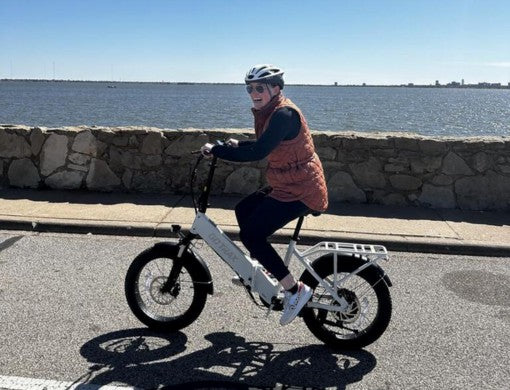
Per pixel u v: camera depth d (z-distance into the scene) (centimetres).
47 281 486
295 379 347
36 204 691
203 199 379
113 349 375
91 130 744
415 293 479
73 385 331
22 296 454
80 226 614
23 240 591
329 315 383
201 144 732
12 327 402
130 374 346
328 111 6388
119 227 611
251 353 376
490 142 694
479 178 703
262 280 372
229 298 460
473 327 418
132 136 740
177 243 389
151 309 424
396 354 378
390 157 710
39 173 760
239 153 340
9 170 764
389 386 340
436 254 579
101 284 480
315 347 387
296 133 343
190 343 387
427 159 705
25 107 6031
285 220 353
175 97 12512
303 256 376
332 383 343
